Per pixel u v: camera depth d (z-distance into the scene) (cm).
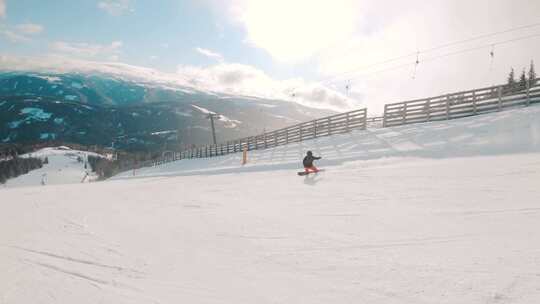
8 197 1498
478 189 746
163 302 363
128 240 614
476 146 1347
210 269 450
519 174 836
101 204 1091
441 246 454
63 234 687
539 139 1227
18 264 509
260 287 384
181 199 1078
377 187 919
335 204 785
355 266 418
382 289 352
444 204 667
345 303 332
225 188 1249
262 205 865
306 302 341
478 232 491
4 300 387
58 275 457
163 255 519
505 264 375
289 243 534
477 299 311
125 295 385
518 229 485
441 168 1064
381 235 527
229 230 639
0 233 725
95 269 473
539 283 327
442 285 345
